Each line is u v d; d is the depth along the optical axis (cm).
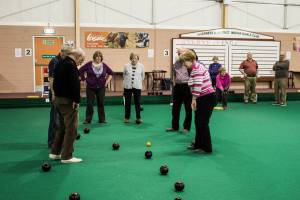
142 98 1255
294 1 1642
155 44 1500
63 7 1411
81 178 452
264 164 519
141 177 457
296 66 1658
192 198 388
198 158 549
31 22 1383
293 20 1644
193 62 559
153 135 721
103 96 857
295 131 775
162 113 1039
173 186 424
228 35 1557
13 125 835
